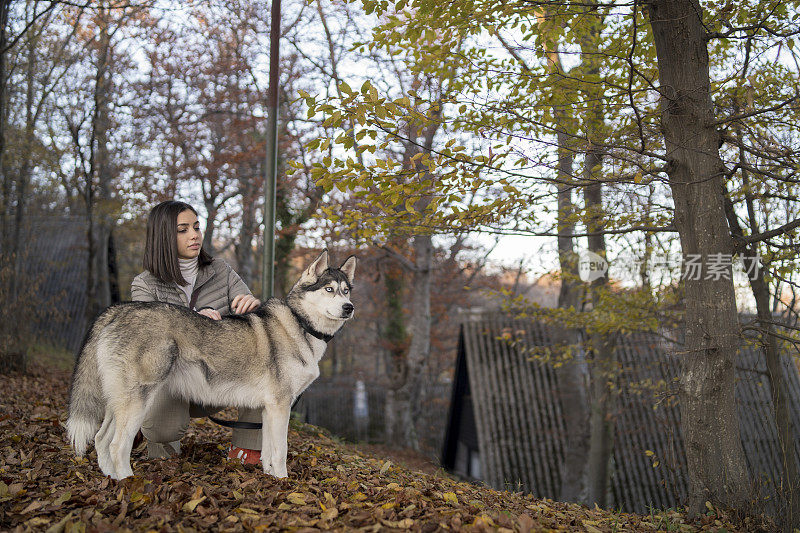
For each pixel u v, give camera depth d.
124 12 16.12
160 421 4.02
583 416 12.67
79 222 24.30
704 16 5.91
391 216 5.56
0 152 12.73
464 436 18.23
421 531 3.17
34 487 3.69
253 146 18.34
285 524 3.14
